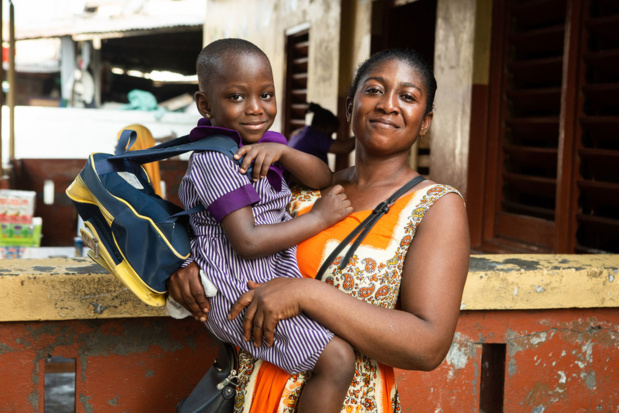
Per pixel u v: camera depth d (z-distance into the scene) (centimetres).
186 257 168
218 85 177
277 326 160
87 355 212
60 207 866
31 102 2077
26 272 202
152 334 216
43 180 863
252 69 176
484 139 511
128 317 210
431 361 159
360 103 180
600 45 412
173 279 170
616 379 242
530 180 474
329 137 590
